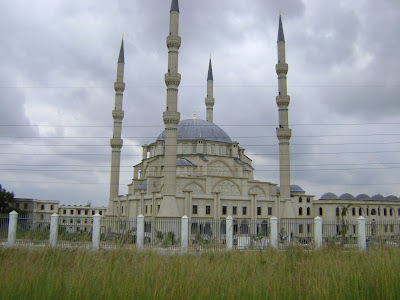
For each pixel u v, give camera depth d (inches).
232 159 3737.7
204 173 3516.2
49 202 5246.1
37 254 801.6
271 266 732.0
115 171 3821.4
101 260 694.5
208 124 4065.0
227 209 3065.9
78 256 725.9
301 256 900.6
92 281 615.8
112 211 3720.5
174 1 3046.3
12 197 4284.0
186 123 4040.4
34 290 600.7
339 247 1101.7
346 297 623.2
